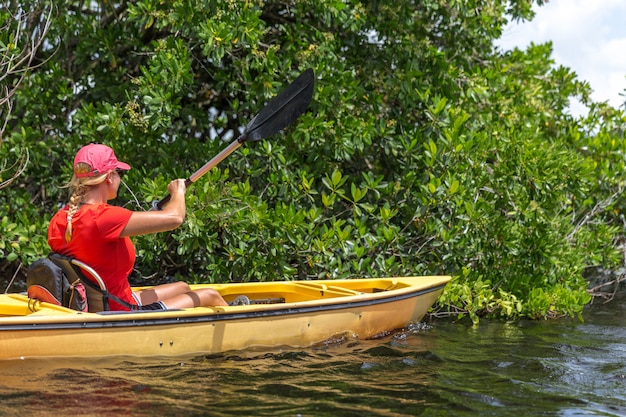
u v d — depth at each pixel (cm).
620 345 510
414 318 539
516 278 638
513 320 613
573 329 577
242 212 562
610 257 752
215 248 648
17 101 648
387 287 556
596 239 757
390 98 673
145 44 687
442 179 614
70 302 381
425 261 635
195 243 565
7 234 587
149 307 403
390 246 608
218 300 431
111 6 684
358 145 615
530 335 542
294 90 471
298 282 541
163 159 608
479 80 680
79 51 647
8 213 630
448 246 605
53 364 354
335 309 462
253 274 598
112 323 366
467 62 721
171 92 585
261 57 608
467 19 707
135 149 614
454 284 598
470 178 620
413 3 682
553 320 621
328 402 334
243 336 418
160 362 380
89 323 360
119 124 591
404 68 665
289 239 579
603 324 609
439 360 435
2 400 307
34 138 625
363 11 630
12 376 337
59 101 651
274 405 325
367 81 664
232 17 589
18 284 673
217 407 318
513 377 400
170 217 380
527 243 652
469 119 678
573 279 691
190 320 393
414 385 372
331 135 611
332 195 584
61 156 650
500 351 473
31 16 650
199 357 399
